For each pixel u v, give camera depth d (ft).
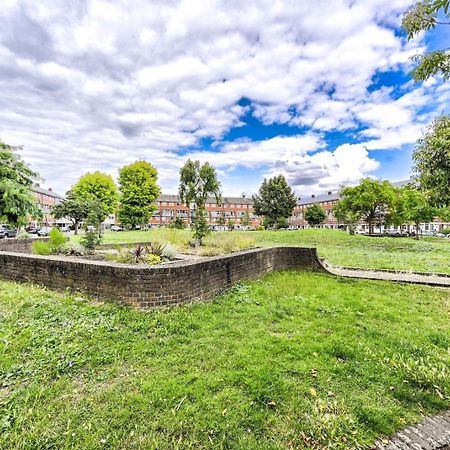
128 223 130.00
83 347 11.92
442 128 12.05
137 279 16.63
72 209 90.48
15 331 13.24
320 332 14.53
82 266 18.80
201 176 104.32
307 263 35.17
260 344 12.62
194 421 7.80
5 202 37.60
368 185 110.83
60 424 7.66
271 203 161.89
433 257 48.29
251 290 23.04
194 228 51.52
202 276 19.83
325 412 8.34
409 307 19.45
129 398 8.66
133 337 13.05
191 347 12.20
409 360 11.16
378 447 7.26
